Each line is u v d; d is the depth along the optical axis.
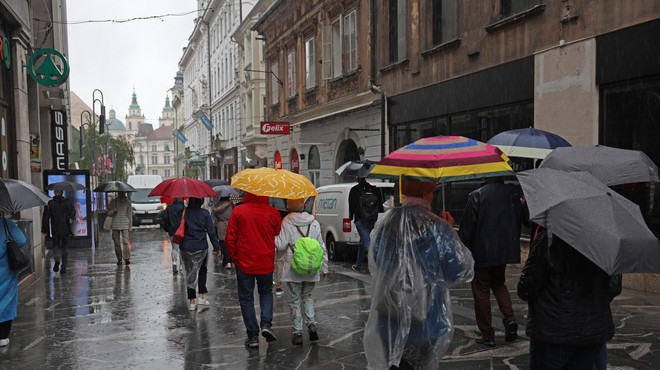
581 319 3.36
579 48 9.96
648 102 8.75
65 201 12.39
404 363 3.95
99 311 8.23
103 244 18.83
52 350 6.23
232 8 46.19
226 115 50.22
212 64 57.38
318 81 23.69
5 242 6.26
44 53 11.96
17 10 10.97
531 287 3.48
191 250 8.09
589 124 9.77
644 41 8.66
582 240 3.15
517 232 5.79
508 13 12.12
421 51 15.61
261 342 6.43
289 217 6.36
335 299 8.63
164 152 161.25
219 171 53.53
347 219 12.77
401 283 3.88
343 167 12.95
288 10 27.25
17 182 6.21
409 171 4.07
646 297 8.11
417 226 3.96
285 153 29.12
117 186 13.14
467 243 5.80
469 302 8.07
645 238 3.12
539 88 10.98
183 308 8.38
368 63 18.91
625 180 4.57
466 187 13.50
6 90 11.09
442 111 14.62
